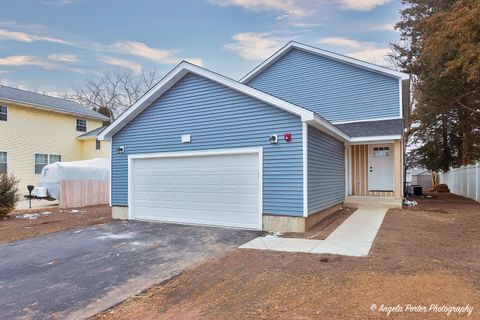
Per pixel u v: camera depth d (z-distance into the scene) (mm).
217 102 9406
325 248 6383
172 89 10227
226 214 9211
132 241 7742
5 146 18797
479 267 4898
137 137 10906
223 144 9297
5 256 6645
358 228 8227
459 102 16250
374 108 14117
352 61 14391
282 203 8367
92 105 36156
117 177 11352
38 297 4492
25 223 10633
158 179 10500
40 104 20391
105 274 5398
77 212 13414
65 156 22312
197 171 9750
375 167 13719
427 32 12086
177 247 7066
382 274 4672
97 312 3996
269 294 4180
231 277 4945
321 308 3666
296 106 7996
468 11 9492
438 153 24812
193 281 4887
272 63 16219
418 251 5902
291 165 8258
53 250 7043
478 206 12695
